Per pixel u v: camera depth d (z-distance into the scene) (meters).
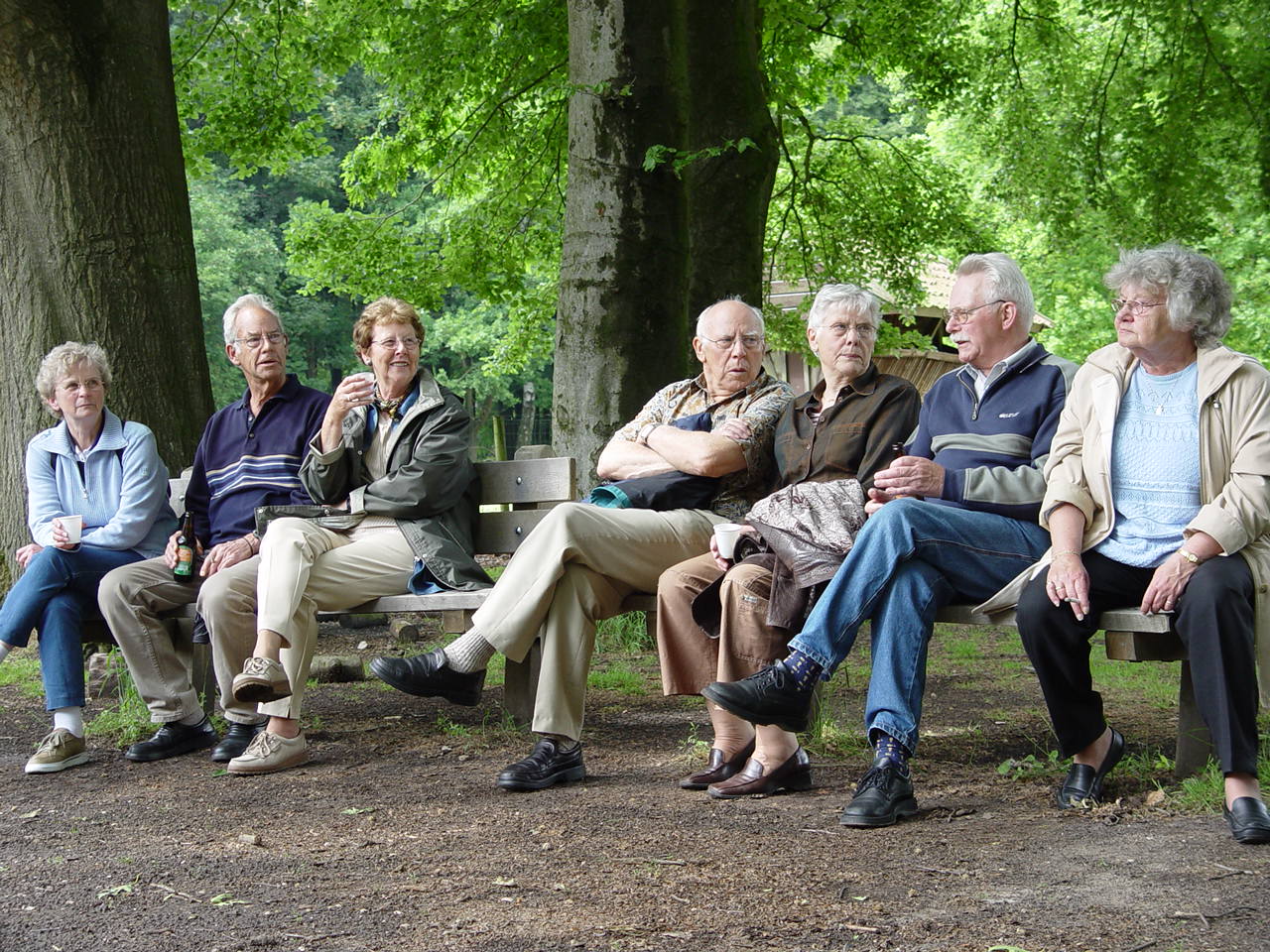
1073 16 18.17
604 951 2.59
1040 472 3.98
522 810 3.89
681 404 5.15
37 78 7.64
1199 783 3.65
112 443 5.42
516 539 5.39
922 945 2.55
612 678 6.33
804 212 16.73
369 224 16.69
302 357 48.38
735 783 4.00
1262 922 2.57
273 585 4.63
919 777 4.18
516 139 15.68
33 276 7.70
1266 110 14.38
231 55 14.78
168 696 5.08
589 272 8.05
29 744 5.35
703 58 10.55
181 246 8.00
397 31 14.91
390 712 5.81
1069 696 3.73
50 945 2.77
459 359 46.91
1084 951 2.47
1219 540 3.43
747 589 4.07
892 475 3.96
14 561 7.84
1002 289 4.20
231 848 3.56
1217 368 3.68
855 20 14.48
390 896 3.03
